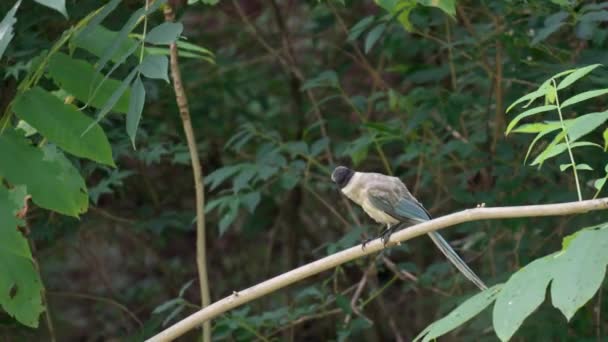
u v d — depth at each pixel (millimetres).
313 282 16359
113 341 17109
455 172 14305
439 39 12172
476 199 11414
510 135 12211
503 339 4723
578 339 10852
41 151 6359
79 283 17953
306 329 15789
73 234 13000
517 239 12000
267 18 16734
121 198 15000
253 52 16719
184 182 15945
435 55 13391
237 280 17656
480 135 12070
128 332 15461
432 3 7070
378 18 11141
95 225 15016
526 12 10875
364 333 15984
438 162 12141
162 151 11805
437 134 13133
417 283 12305
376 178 9016
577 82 10273
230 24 16469
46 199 6309
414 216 8875
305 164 12070
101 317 17484
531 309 4715
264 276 17047
